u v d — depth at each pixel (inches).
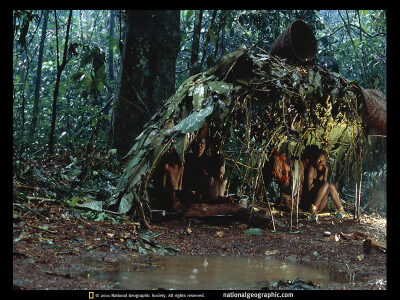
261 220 313.7
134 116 412.8
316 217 347.6
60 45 684.1
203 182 328.2
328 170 401.7
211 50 691.4
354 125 362.3
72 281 162.2
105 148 415.2
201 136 312.0
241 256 236.2
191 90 306.0
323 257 237.0
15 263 173.2
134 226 271.1
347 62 672.4
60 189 306.3
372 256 239.9
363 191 466.3
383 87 559.2
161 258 220.2
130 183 297.6
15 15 404.2
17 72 661.3
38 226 229.6
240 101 320.5
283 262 225.0
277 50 343.6
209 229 296.0
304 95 315.3
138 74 414.3
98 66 420.5
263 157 324.5
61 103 660.7
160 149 295.7
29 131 541.0
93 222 266.4
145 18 418.0
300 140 335.3
